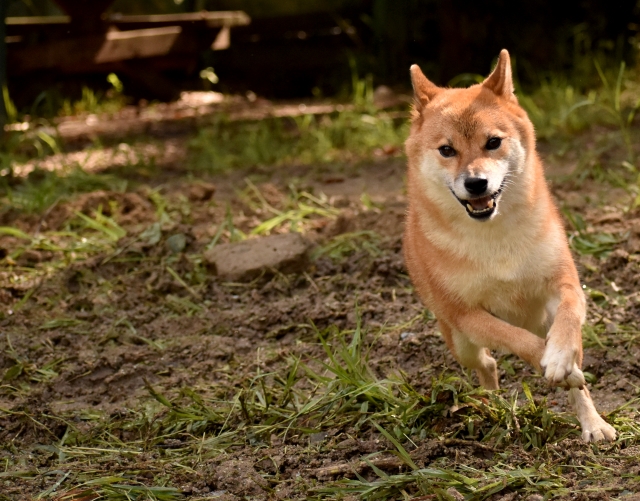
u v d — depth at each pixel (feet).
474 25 69.05
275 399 24.06
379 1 74.95
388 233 34.78
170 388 25.40
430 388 23.53
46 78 68.64
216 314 30.07
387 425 21.94
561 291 20.89
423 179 22.40
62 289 32.09
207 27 71.67
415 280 23.94
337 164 47.88
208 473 20.45
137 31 69.41
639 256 30.14
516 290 21.50
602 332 25.80
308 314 28.68
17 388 25.62
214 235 36.24
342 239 34.47
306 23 79.51
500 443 20.44
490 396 22.00
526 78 66.59
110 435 22.79
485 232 21.17
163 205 39.11
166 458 21.53
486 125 21.50
